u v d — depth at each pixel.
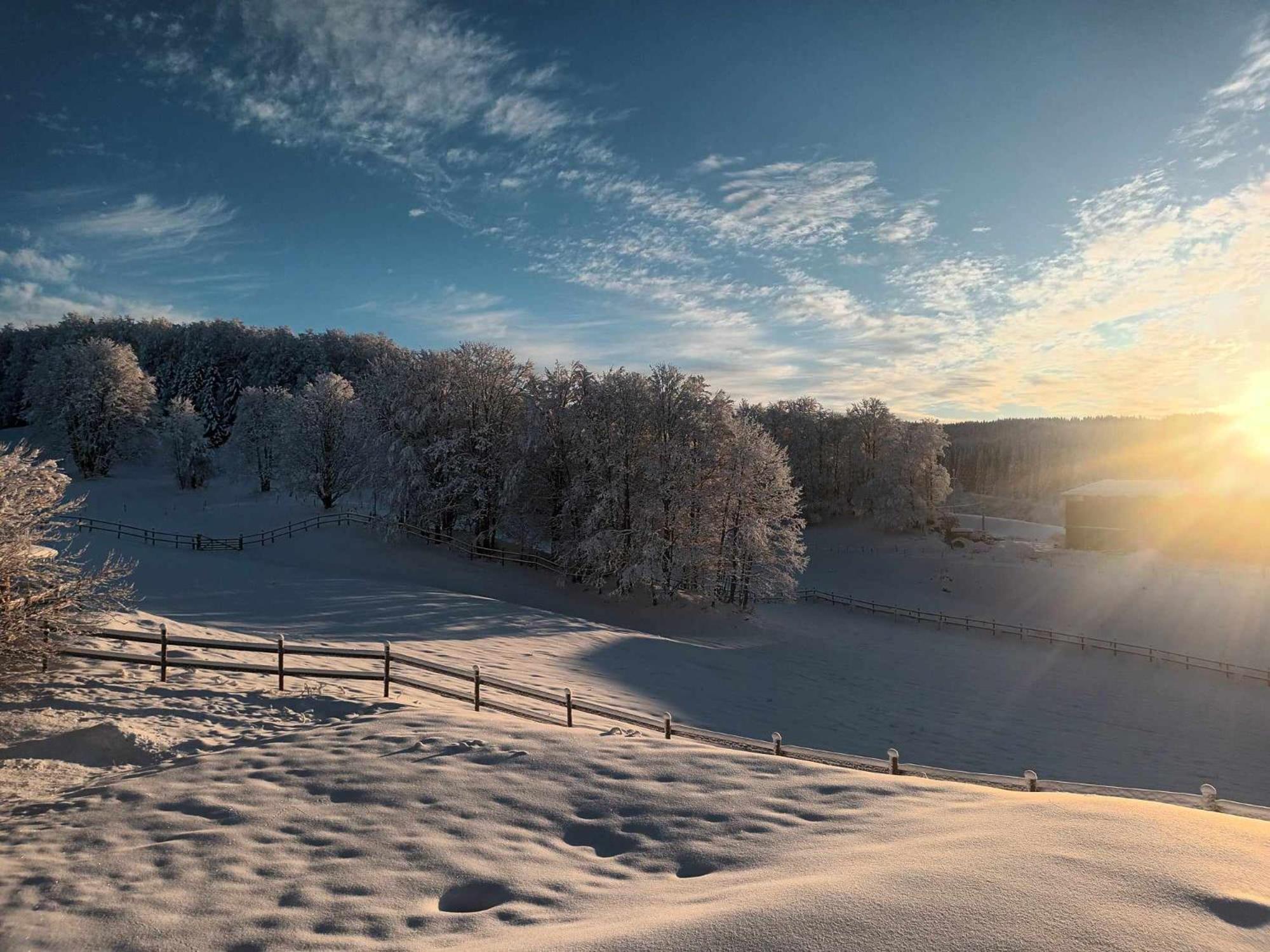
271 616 24.61
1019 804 6.84
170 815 8.08
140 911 6.16
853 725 21.89
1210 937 3.97
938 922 4.34
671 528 41.16
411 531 44.97
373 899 6.26
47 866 6.99
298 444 58.31
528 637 25.83
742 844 6.88
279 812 8.10
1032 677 33.88
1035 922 4.23
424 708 12.23
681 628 37.94
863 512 82.81
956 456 163.25
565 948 4.70
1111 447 174.00
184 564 34.47
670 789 8.43
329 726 11.16
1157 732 25.78
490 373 46.19
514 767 9.23
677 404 43.03
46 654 11.56
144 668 13.76
